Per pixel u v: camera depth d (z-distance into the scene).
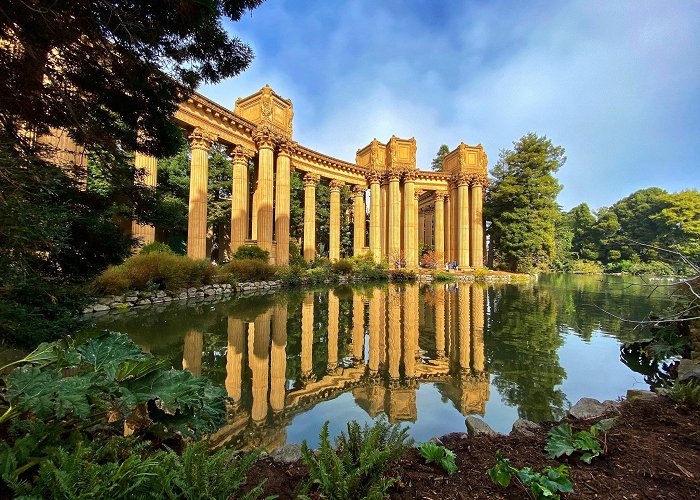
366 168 34.16
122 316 9.09
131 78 4.95
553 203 33.41
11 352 3.42
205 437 3.32
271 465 2.52
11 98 4.57
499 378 5.17
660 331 6.24
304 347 6.93
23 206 3.49
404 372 5.50
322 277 21.75
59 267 5.07
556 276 33.75
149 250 14.26
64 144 8.99
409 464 2.45
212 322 8.77
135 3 4.07
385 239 35.31
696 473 2.29
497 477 2.13
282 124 24.17
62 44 4.44
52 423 2.01
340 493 1.79
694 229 32.16
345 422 3.74
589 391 4.61
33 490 1.47
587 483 2.20
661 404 3.53
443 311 11.55
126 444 1.99
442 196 37.50
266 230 22.61
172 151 6.39
